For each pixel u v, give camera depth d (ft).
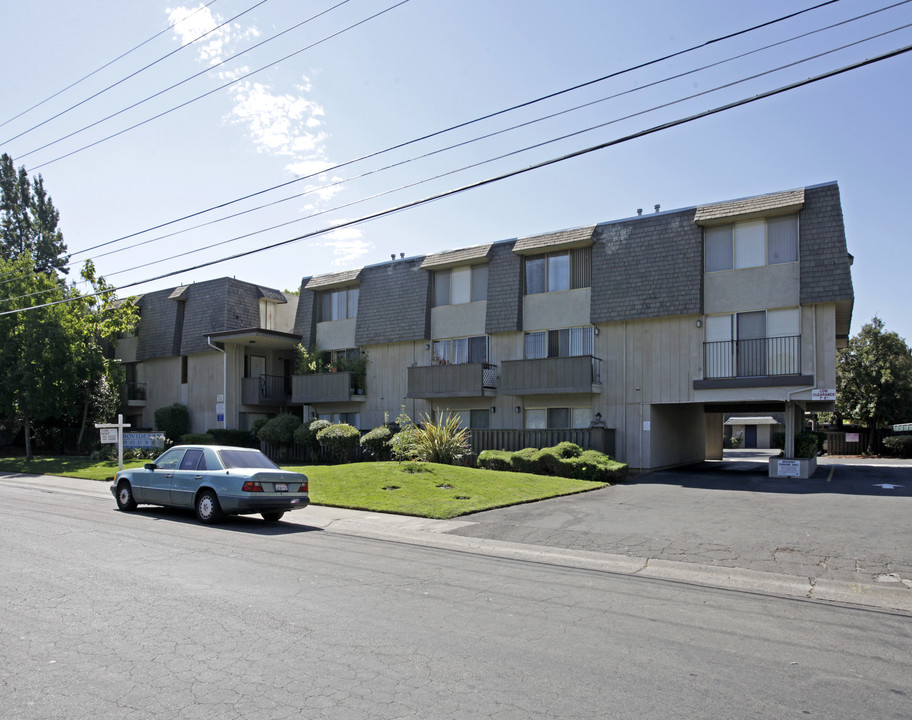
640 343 75.10
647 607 24.58
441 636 20.31
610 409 76.33
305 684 16.33
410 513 46.62
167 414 107.45
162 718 14.39
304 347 103.55
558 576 29.78
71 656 18.07
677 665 18.26
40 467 88.28
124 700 15.30
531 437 76.13
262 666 17.49
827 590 28.17
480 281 87.97
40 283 103.76
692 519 44.45
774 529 40.45
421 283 92.17
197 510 43.47
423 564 31.35
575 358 76.13
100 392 111.04
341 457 86.48
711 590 27.86
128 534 37.27
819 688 16.84
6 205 153.58
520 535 40.01
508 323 83.15
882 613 24.62
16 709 14.78
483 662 18.12
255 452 46.85
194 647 18.86
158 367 116.67
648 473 73.31
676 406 85.10
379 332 94.32
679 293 71.87
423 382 87.66
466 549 36.81
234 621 21.30
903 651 20.04
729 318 70.44
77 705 15.02
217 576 27.35
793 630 21.98
